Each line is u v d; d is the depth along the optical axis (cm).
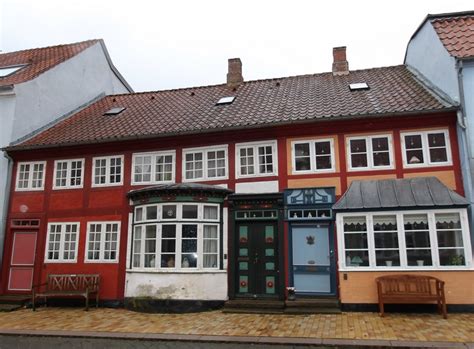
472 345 711
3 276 1336
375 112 1109
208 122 1279
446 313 938
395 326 855
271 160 1194
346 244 1058
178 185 1166
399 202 1025
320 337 788
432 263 986
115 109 1608
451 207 989
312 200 1134
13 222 1377
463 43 1131
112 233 1280
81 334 870
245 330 866
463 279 966
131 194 1241
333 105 1234
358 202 1055
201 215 1166
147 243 1188
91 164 1349
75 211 1329
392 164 1103
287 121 1159
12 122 1408
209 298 1120
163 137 1277
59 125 1535
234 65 1650
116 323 977
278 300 1098
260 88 1537
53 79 1573
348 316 966
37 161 1402
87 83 1761
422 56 1338
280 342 767
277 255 1145
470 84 1060
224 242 1174
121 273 1237
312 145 1170
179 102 1559
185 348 778
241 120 1243
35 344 831
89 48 1783
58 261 1305
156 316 1062
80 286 1241
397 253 1017
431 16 1276
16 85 1425
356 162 1131
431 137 1094
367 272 1026
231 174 1212
